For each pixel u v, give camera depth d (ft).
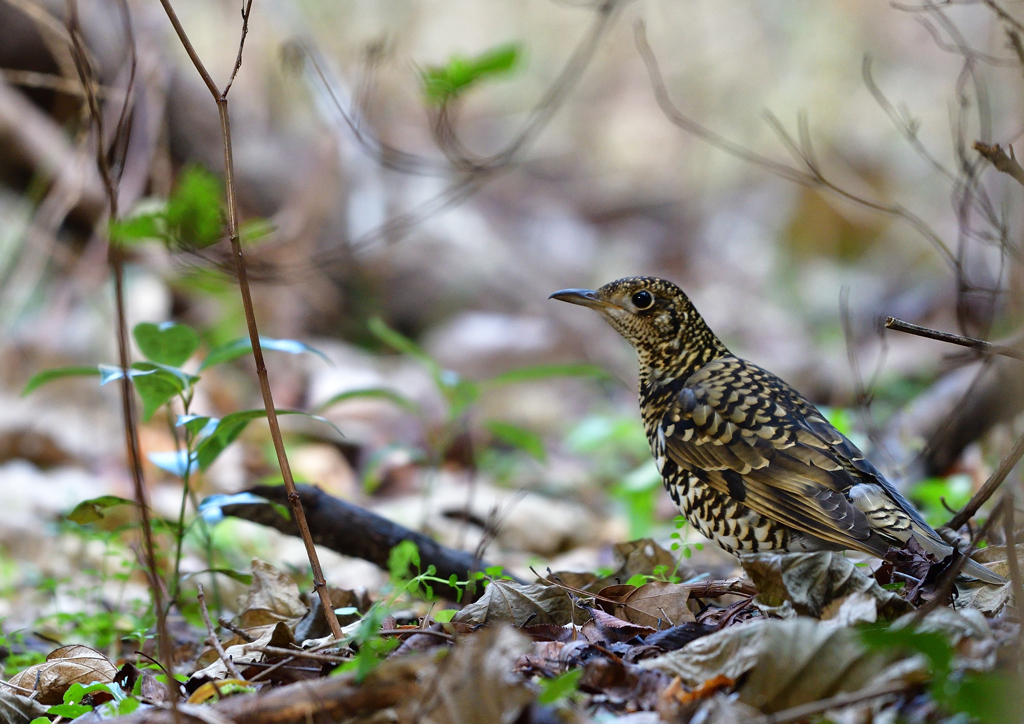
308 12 71.92
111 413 53.88
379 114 66.90
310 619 22.59
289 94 66.13
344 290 68.80
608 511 46.88
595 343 69.21
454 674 15.71
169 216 26.37
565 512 43.21
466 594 23.07
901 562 21.49
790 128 90.68
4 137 59.67
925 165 84.84
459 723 15.43
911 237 79.30
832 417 34.22
